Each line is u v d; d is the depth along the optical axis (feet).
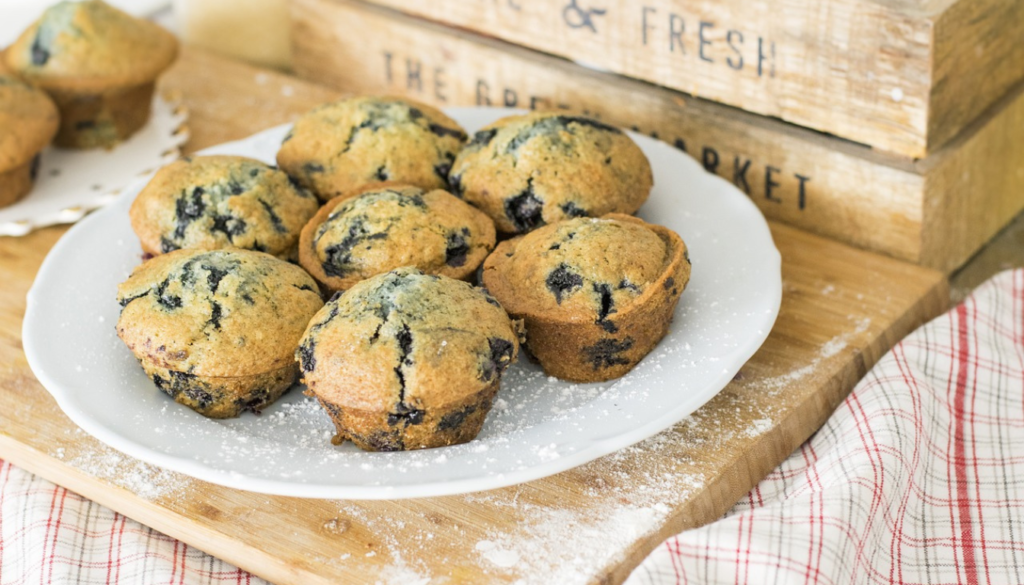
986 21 2.77
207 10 3.47
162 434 2.50
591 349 2.58
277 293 2.58
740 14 2.83
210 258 2.60
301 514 2.48
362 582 2.39
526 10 3.07
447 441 2.50
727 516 2.49
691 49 2.91
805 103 2.83
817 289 2.78
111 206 2.89
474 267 2.67
